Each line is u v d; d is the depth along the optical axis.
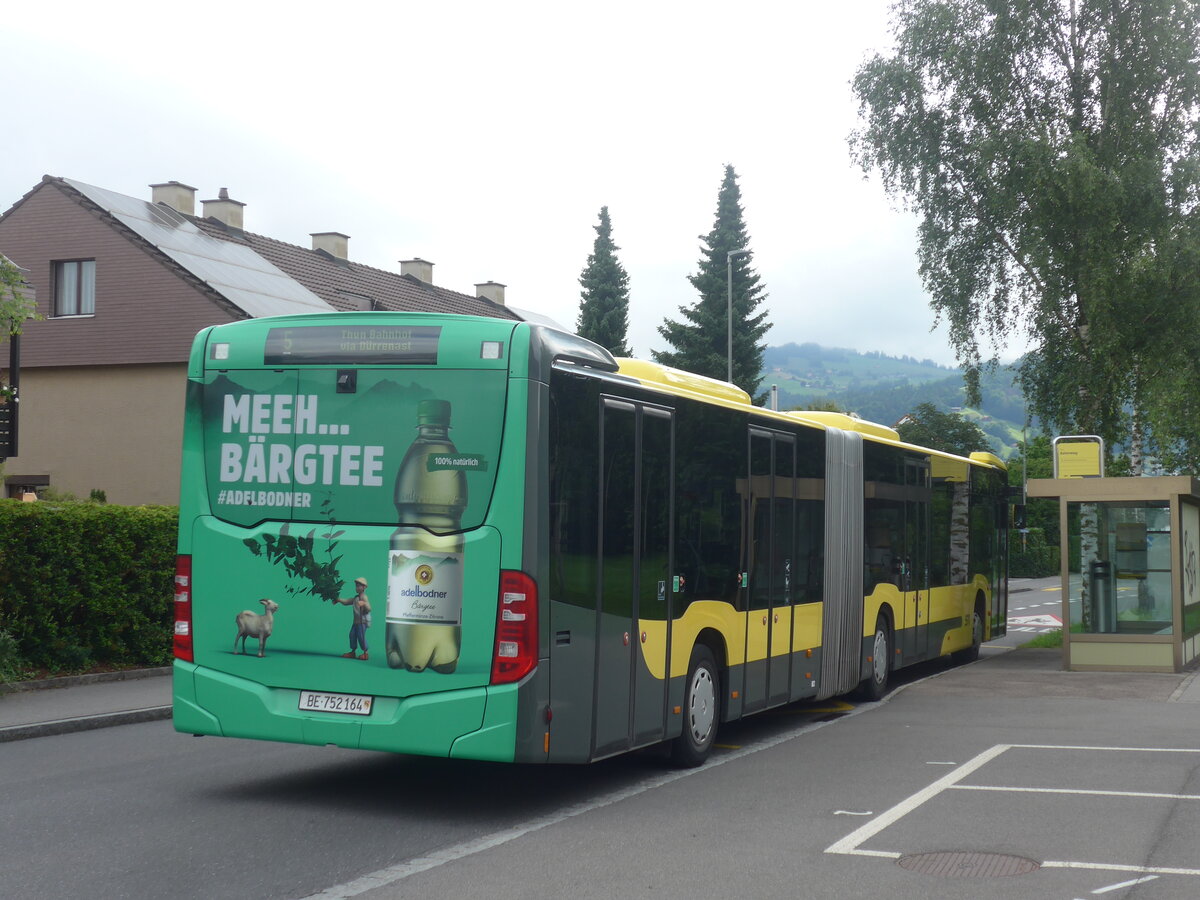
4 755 10.67
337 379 8.25
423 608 7.89
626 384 8.98
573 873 6.55
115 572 16.02
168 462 29.39
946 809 8.30
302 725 8.12
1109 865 6.73
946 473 18.88
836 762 10.45
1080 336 24.42
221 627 8.41
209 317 29.31
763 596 11.59
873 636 15.10
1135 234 23.67
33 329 30.59
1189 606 19.50
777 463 12.05
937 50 25.61
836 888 6.25
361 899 6.02
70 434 30.23
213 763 10.23
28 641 14.88
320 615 8.16
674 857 6.92
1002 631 22.94
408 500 8.01
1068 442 20.19
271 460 8.38
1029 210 23.92
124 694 14.27
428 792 8.98
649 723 9.26
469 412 7.93
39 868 6.57
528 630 7.73
